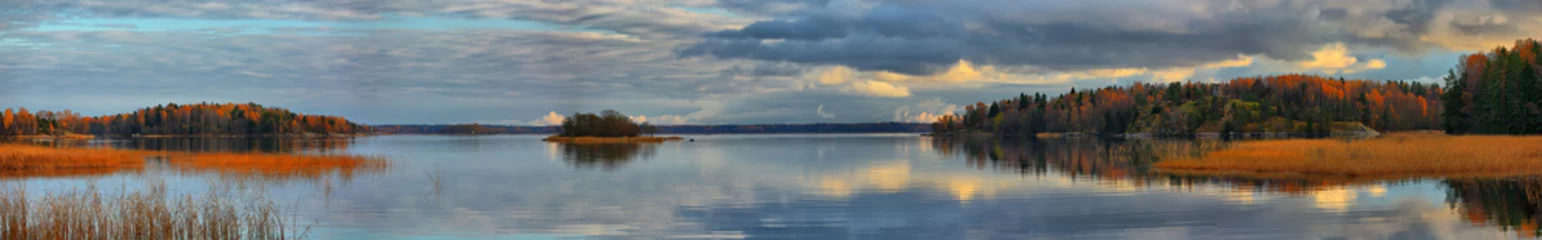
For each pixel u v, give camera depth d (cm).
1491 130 9556
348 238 1725
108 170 3547
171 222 1410
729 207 2233
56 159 3619
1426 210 1950
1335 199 2194
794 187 2850
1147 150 5812
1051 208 2139
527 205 2281
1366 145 4622
